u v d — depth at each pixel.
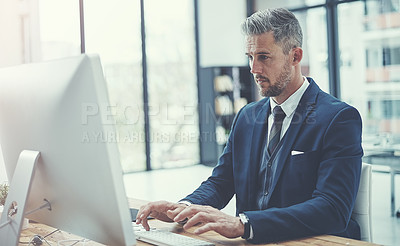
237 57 8.63
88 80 0.86
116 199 0.88
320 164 1.42
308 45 6.85
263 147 1.61
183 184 6.68
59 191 1.01
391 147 5.48
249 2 8.43
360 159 1.43
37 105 1.00
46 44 4.76
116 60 7.46
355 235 1.48
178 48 8.18
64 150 0.95
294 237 1.25
